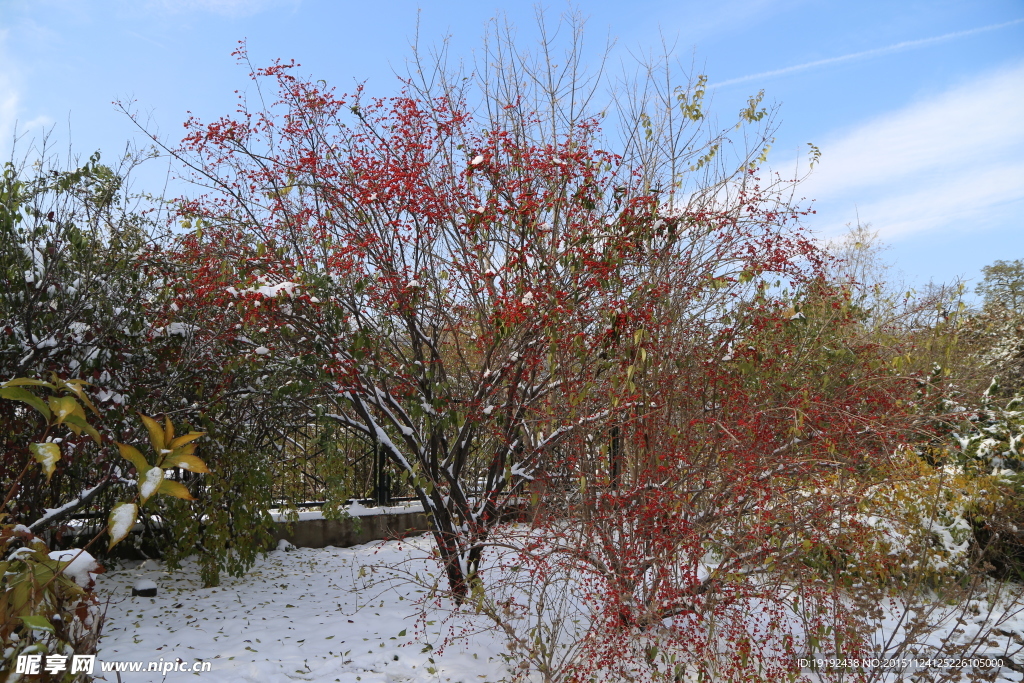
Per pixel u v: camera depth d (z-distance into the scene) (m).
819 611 4.39
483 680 4.59
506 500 6.08
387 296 5.71
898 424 5.50
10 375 5.68
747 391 5.67
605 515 4.71
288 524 8.39
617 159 6.34
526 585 5.35
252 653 5.09
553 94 6.95
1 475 5.73
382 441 6.13
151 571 7.55
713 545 4.83
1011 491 6.65
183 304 6.22
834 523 4.71
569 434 5.55
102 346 6.10
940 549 6.20
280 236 6.11
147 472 1.79
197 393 7.07
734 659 4.15
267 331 5.64
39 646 2.08
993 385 8.80
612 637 4.29
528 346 5.69
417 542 8.84
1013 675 4.66
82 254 6.29
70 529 7.27
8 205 5.86
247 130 6.05
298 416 8.02
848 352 6.61
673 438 4.89
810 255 6.12
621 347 5.19
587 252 5.54
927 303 11.70
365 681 4.57
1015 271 31.34
